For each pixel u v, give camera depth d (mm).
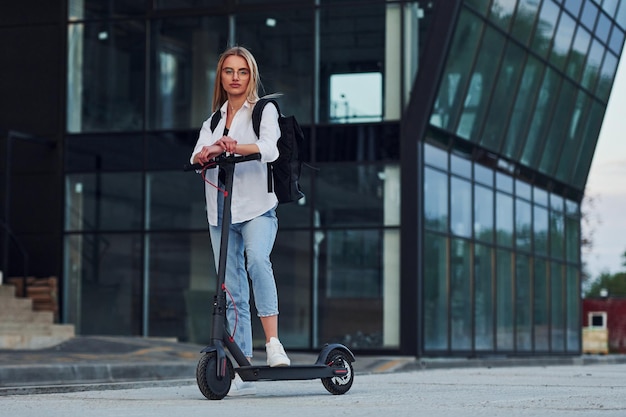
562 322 29594
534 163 27422
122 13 22203
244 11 21516
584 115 30125
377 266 20750
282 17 21359
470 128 23156
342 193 20984
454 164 22578
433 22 20641
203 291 21422
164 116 21875
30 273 22172
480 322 23922
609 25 30062
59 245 22078
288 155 6254
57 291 21828
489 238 24562
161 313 21594
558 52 27219
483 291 24125
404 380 9422
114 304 21812
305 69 21234
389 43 20891
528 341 27109
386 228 20734
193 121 21672
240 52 6344
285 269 21156
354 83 21016
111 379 12648
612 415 4812
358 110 20969
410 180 20672
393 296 20641
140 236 21781
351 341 20781
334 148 21047
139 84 22031
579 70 28859
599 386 8000
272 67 21359
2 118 22672
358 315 20781
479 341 23875
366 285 20781
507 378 10125
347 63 21047
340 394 6395
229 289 6355
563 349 29672
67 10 22500
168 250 21641
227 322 6344
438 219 21734
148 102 21953
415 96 20703
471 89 22812
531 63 25828
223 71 6340
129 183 21922
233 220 6238
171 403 5664
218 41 21641
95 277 21922
